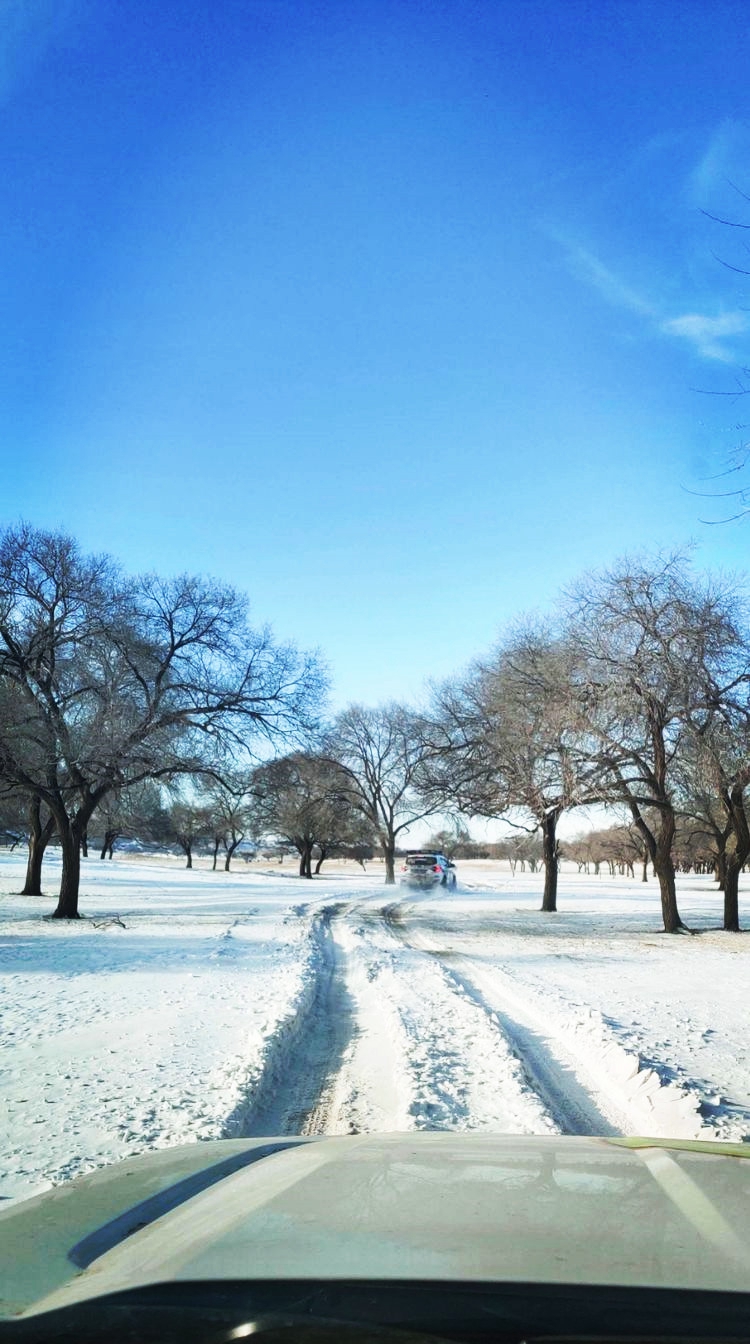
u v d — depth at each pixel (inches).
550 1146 141.4
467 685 1400.1
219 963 657.0
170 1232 100.4
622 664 956.6
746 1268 83.3
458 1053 357.4
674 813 1027.9
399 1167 123.3
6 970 615.5
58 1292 85.7
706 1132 254.7
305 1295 76.5
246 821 2736.2
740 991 565.0
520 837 1513.3
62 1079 313.1
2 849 3814.0
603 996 532.4
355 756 2380.7
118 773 1059.3
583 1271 81.0
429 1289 76.4
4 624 1019.9
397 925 1096.8
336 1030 424.8
